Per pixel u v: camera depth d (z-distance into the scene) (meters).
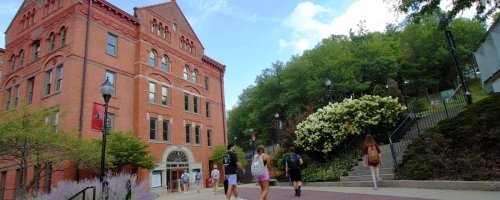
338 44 47.56
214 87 37.44
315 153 19.39
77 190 10.11
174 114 29.61
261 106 52.50
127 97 25.84
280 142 23.11
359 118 17.44
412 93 46.06
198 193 22.17
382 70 44.12
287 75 47.97
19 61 27.34
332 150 18.45
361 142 17.89
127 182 10.32
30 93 25.31
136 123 25.61
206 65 36.72
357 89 40.41
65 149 16.08
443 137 11.64
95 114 19.25
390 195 9.05
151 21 29.39
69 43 22.97
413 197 8.27
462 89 18.91
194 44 34.72
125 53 26.56
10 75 27.48
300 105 44.56
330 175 15.72
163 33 30.56
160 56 29.45
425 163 11.07
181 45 32.81
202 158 32.16
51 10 25.83
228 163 10.30
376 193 9.84
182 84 31.56
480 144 10.46
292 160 11.45
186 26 34.25
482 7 12.44
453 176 9.84
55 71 23.42
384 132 18.06
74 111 21.56
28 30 27.28
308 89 42.88
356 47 49.31
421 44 47.06
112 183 10.48
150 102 27.16
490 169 9.28
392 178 11.91
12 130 14.20
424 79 44.88
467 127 11.04
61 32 24.27
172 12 32.41
